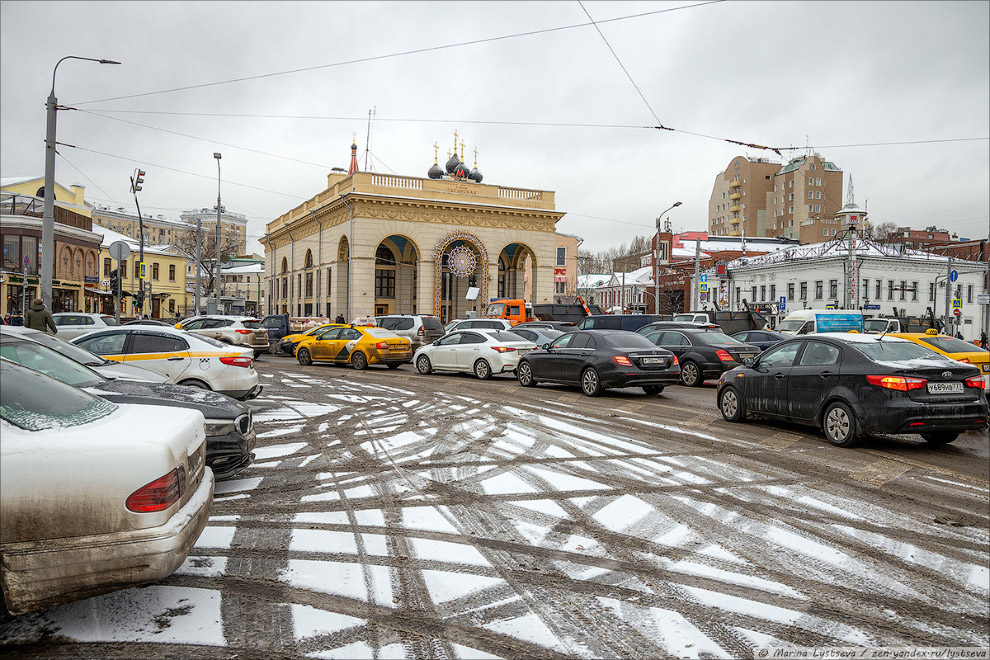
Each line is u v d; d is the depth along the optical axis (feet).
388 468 23.62
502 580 13.76
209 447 19.38
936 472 23.54
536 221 143.33
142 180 94.22
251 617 11.93
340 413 36.45
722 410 34.83
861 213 188.14
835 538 16.51
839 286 160.15
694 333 55.31
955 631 11.84
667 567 14.57
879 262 161.89
